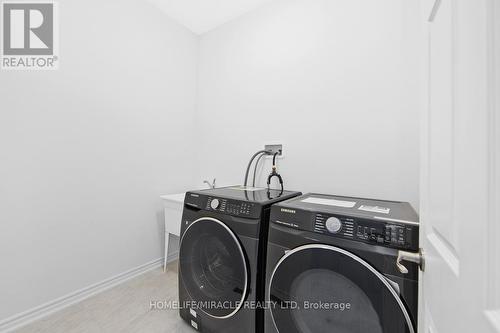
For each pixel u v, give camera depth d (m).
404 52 1.33
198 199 1.35
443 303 0.47
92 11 1.65
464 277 0.38
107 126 1.75
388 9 1.37
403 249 0.74
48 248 1.46
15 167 1.32
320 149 1.63
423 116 0.68
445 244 0.50
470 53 0.38
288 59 1.80
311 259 0.87
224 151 2.25
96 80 1.68
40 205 1.42
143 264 2.03
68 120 1.54
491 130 0.32
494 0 0.32
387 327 0.74
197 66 2.47
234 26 2.17
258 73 1.98
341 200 1.26
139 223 1.99
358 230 0.82
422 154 0.68
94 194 1.69
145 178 2.03
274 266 1.00
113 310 1.51
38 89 1.41
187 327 1.36
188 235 1.33
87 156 1.64
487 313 0.31
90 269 1.67
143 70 1.99
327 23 1.60
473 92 0.37
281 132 1.84
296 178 1.75
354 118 1.49
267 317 1.02
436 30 0.58
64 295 1.53
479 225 0.34
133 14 1.90
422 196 0.67
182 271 1.37
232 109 2.18
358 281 0.79
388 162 1.38
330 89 1.59
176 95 2.29
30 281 1.39
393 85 1.36
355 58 1.49
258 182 1.98
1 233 1.28
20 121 1.34
